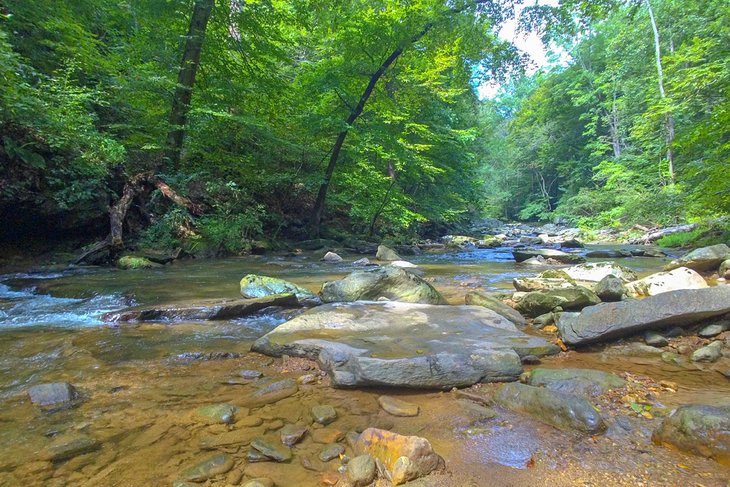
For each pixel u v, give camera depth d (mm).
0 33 6875
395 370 2707
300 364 3148
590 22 12000
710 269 6211
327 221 17078
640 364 3125
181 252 9727
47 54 10422
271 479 1736
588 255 10961
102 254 8688
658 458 1839
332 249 12680
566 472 1770
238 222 11102
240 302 4707
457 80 14852
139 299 5215
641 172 23266
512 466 1825
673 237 13664
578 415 2143
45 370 3002
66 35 9820
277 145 13594
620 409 2334
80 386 2721
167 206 10805
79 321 4379
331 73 13656
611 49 26469
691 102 17250
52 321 4375
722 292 3537
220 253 10438
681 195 16266
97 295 5477
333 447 1984
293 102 13852
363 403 2520
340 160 16281
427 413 2375
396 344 3197
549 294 4508
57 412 2340
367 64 13805
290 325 3717
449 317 3936
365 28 13188
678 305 3516
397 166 16547
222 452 1951
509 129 49094
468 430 2160
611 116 28625
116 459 1875
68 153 8625
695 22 20172
